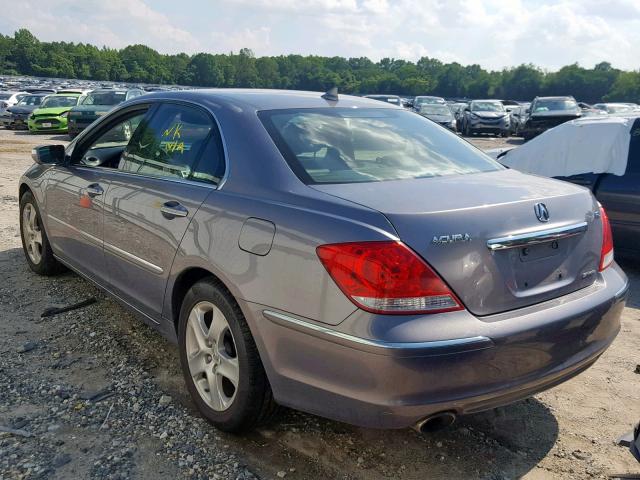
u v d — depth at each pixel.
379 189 2.75
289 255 2.59
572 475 2.82
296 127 3.22
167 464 2.80
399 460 2.90
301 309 2.54
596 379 3.78
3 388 3.40
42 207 4.85
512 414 3.34
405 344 2.31
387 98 27.42
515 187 2.93
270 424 3.14
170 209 3.24
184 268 3.14
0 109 25.45
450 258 2.42
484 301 2.49
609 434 3.17
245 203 2.87
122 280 3.83
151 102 3.94
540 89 114.44
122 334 4.16
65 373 3.60
